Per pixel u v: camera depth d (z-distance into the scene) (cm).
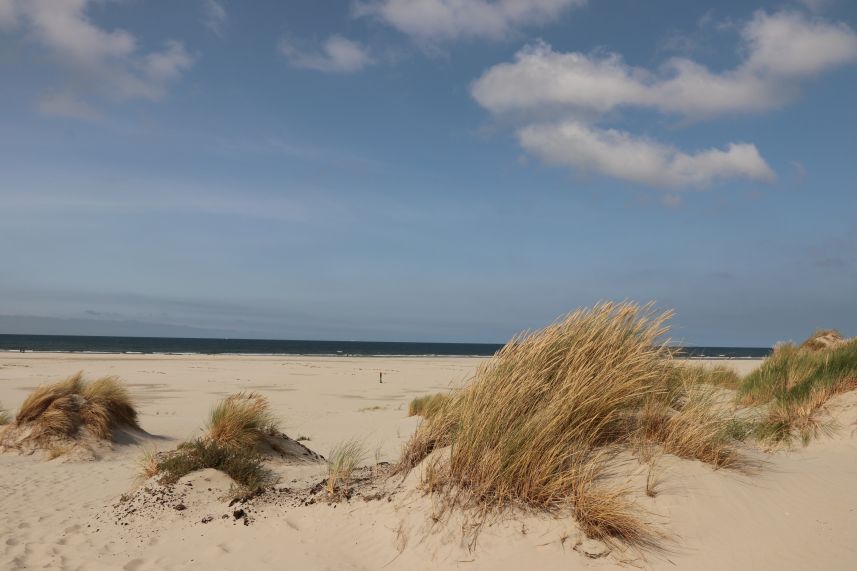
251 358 6550
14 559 522
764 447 705
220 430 947
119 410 1326
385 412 2027
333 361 6412
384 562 450
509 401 528
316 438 1418
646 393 562
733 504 473
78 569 495
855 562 406
